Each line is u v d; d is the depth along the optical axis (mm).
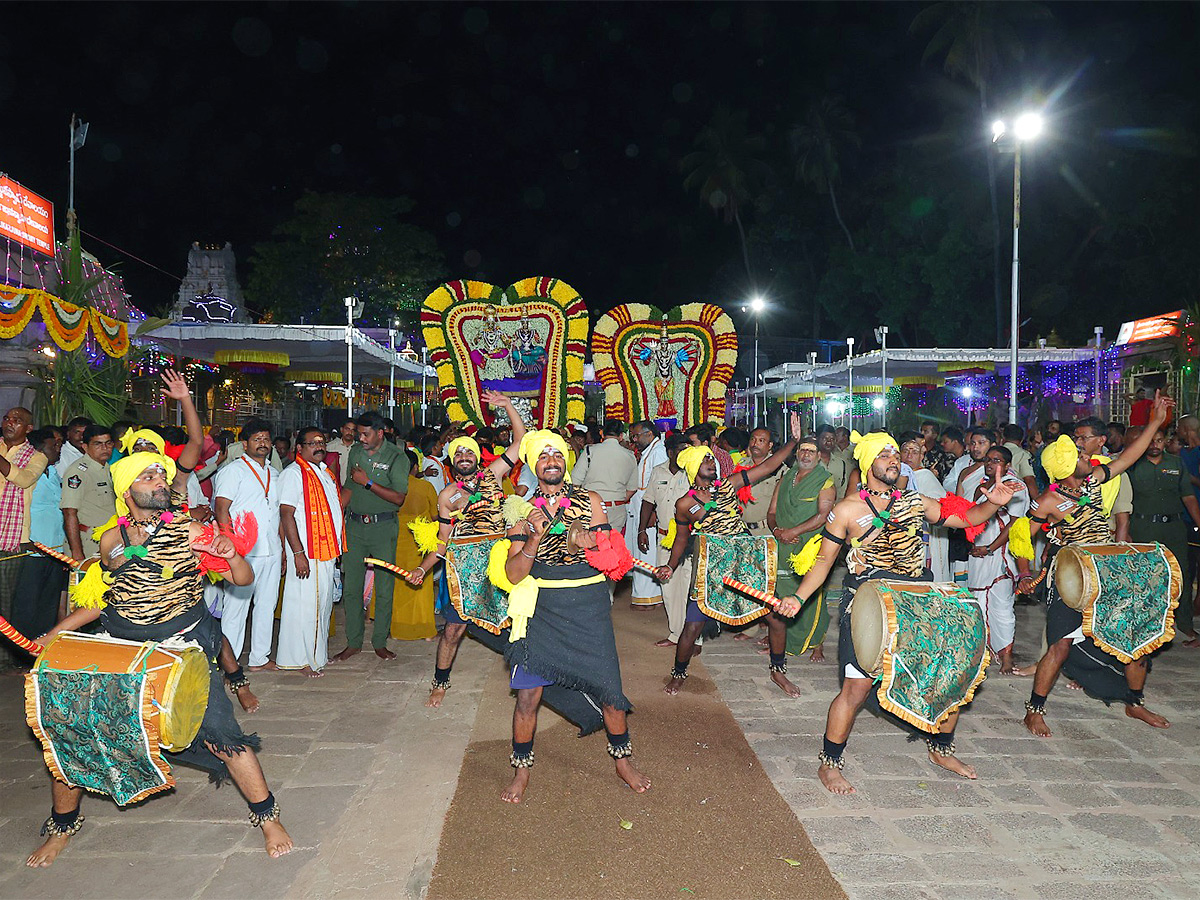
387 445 7062
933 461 9086
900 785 4461
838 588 10109
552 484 4203
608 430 8867
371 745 5059
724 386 12188
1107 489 5535
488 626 5500
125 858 3754
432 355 11000
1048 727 5297
